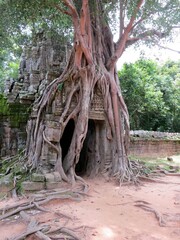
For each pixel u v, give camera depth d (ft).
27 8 26.84
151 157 51.42
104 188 26.27
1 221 16.66
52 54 37.63
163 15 31.12
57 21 33.14
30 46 41.37
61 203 20.66
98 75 30.07
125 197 23.00
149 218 17.60
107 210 19.07
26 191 23.12
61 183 25.30
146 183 29.30
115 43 34.71
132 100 63.87
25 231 14.44
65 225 15.62
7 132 36.01
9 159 33.22
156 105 69.87
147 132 56.49
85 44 28.02
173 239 14.02
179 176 33.60
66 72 29.99
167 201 21.88
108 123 31.27
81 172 33.94
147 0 28.12
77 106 29.09
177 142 60.44
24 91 37.93
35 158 27.45
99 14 30.83
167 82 80.74
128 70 64.90
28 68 41.09
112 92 31.42
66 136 33.83
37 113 29.91
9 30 31.35
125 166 30.37
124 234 14.55
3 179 25.80
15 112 36.40
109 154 31.50
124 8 31.35
